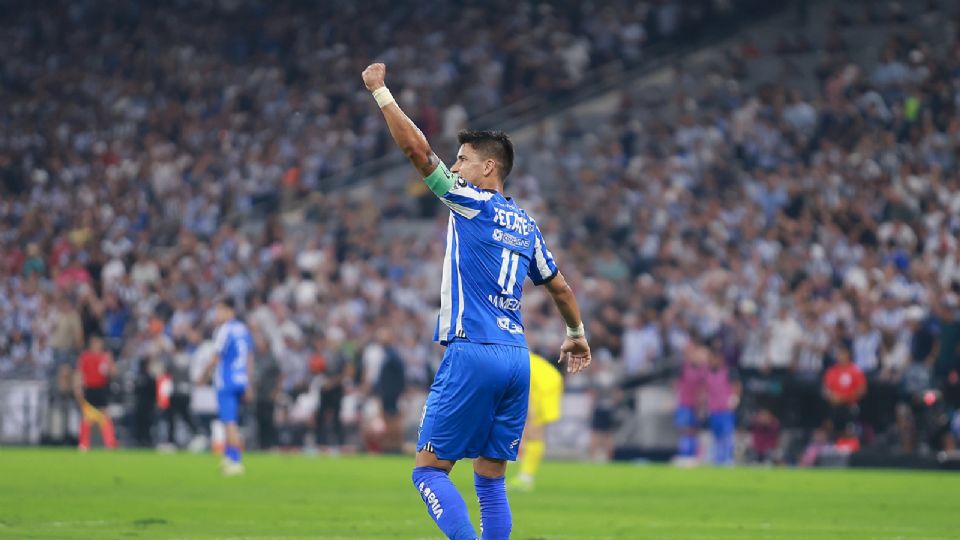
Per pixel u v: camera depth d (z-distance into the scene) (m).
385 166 140.62
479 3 156.50
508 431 26.17
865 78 122.75
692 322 97.25
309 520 43.00
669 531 40.66
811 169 111.62
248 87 154.62
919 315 88.12
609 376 95.25
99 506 47.84
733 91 130.88
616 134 130.12
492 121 141.88
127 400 106.62
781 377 90.31
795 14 142.12
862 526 43.25
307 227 132.00
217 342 69.75
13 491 55.44
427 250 117.69
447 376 25.72
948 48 125.19
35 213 140.75
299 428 102.75
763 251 102.19
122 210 141.12
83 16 170.25
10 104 161.12
